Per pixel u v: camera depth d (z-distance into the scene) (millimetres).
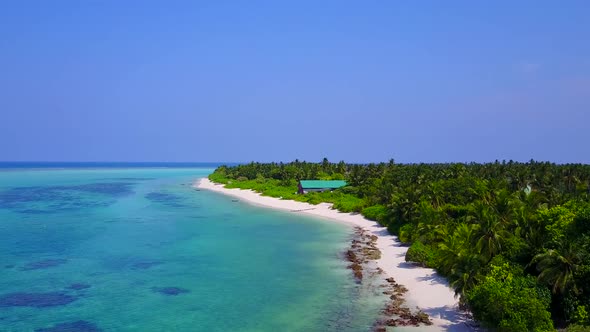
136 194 180125
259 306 50438
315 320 46375
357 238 88312
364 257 72312
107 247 79250
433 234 70438
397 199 89812
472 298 40656
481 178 117875
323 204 133750
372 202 114562
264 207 137000
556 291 40719
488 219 50875
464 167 144500
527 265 43594
